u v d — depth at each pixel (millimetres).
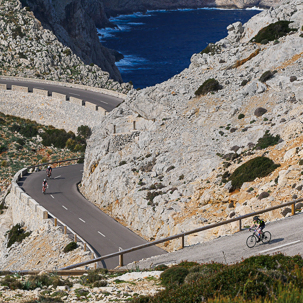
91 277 21359
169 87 63250
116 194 54438
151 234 45594
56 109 93750
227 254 25734
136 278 21562
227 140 48594
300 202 31797
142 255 41812
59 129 93625
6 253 52531
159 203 46062
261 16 69312
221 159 46219
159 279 20922
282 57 56938
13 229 57938
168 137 55844
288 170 35656
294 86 49562
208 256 26203
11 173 79625
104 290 19141
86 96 96000
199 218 38750
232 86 57844
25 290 18625
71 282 20625
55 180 68125
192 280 17453
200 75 64625
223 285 16031
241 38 70875
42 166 80750
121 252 28469
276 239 26219
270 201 33656
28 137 92812
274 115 47469
